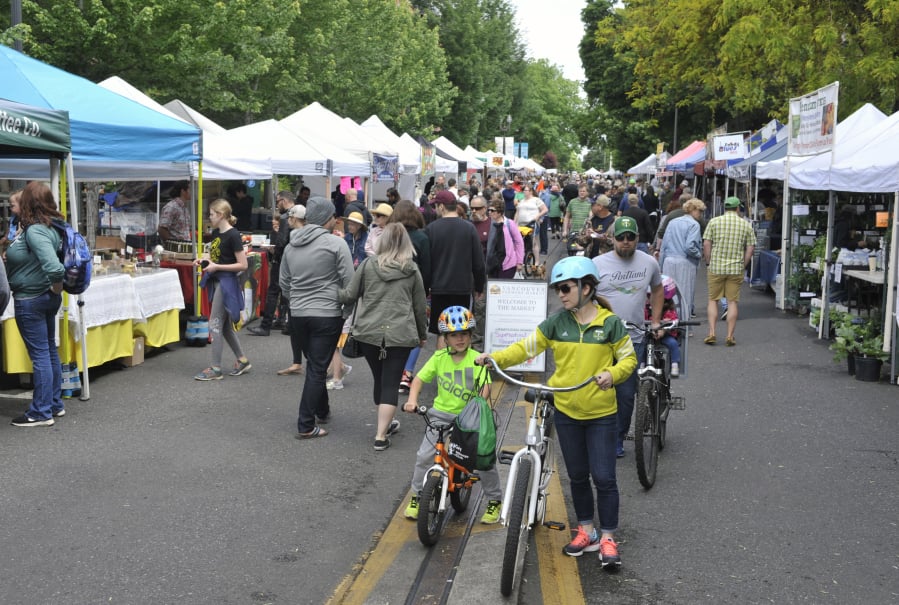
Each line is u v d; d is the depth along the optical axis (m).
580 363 5.32
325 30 32.28
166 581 5.18
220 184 19.27
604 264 7.21
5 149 9.03
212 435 8.12
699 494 6.83
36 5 19.77
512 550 4.88
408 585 5.24
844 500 6.71
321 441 8.07
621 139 57.28
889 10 18.44
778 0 21.09
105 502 6.39
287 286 8.12
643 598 5.06
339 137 20.11
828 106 13.37
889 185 11.27
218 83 24.11
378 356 7.88
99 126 9.91
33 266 8.06
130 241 14.12
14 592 4.98
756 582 5.29
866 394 10.05
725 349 12.74
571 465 5.51
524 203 21.22
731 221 12.77
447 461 5.85
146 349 11.79
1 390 9.53
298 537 5.89
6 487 6.63
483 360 5.28
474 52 58.38
